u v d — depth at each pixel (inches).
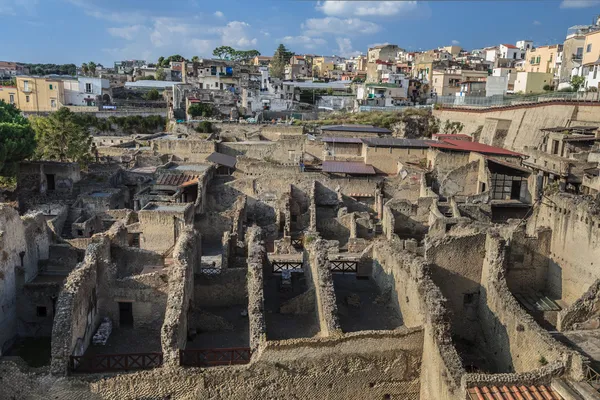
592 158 2374.5
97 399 1042.7
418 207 2354.8
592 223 1430.9
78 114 5036.9
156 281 1294.3
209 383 1067.9
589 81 3784.5
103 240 1389.0
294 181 2743.6
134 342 1250.6
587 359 981.2
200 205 2488.9
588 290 1312.7
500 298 1337.4
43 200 2593.5
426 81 6501.0
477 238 1455.5
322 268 1288.1
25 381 1031.0
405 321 1270.9
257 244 1435.8
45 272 1577.3
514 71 5767.7
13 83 6023.6
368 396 1146.7
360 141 3203.7
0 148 2474.2
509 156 2721.5
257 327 1120.8
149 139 4170.8
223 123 4419.3
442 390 1023.0
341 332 1112.8
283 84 6136.8
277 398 1104.2
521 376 966.4
